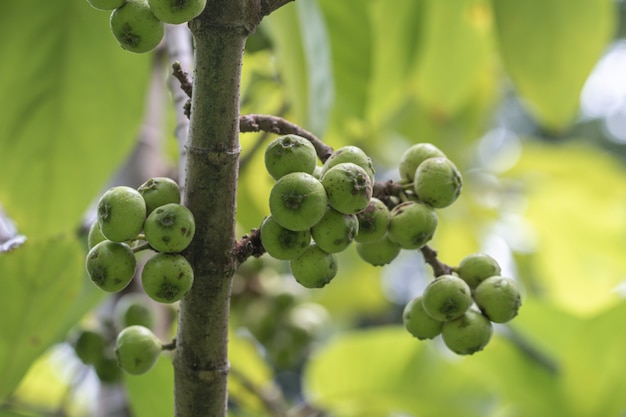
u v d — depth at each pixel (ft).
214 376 3.04
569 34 4.96
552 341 4.64
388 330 4.73
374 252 3.20
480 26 5.55
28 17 3.98
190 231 2.96
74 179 4.07
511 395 4.64
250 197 4.79
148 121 4.68
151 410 3.65
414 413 4.95
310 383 4.85
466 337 3.15
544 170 6.27
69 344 3.94
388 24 5.35
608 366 4.33
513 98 10.41
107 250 2.99
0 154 4.04
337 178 3.00
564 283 6.15
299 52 3.88
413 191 3.20
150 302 4.03
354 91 4.54
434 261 3.22
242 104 4.55
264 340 5.01
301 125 3.92
